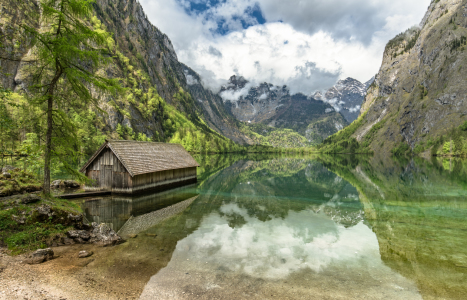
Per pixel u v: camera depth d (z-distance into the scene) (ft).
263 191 101.09
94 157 87.40
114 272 30.40
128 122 439.63
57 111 47.98
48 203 44.78
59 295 25.08
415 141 624.18
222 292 26.63
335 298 25.94
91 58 46.06
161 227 50.52
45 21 44.52
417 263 34.24
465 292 27.04
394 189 107.45
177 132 538.47
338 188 111.45
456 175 162.81
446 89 616.80
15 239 35.29
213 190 100.89
